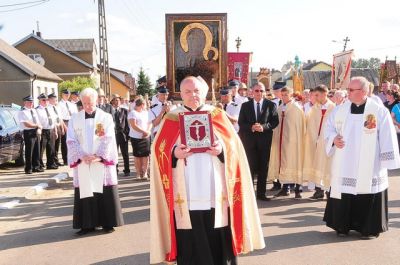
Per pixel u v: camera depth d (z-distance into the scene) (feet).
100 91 41.83
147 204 28.60
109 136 21.99
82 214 22.17
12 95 105.70
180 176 13.62
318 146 29.25
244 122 29.04
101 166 21.93
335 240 20.45
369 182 19.99
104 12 98.32
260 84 28.96
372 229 20.39
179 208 13.65
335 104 29.40
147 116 36.96
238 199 13.98
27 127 40.73
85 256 19.35
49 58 164.55
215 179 13.55
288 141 30.04
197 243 13.55
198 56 38.11
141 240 21.20
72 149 21.67
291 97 31.30
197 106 13.89
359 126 20.13
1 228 24.07
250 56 59.77
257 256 18.58
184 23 37.86
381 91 50.83
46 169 43.45
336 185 20.74
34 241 21.63
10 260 19.21
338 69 49.26
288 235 21.30
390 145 19.85
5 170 43.80
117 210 22.43
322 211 26.00
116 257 19.10
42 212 27.43
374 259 18.11
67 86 135.54
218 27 37.83
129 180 37.58
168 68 38.32
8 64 105.09
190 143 13.37
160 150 13.96
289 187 30.81
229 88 33.55
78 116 21.91
